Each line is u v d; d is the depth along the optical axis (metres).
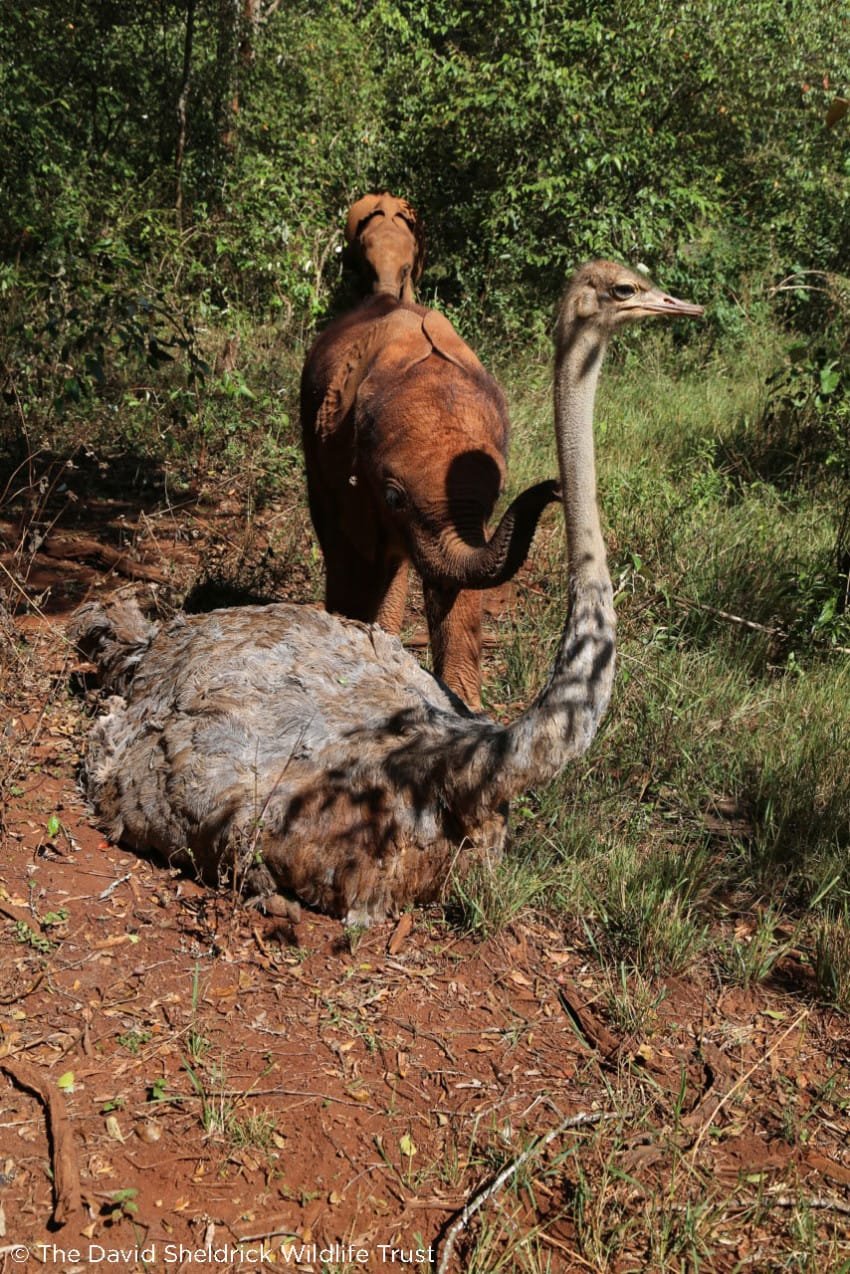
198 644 6.06
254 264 14.22
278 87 18.00
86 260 12.32
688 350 15.16
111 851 5.86
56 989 4.99
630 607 8.28
